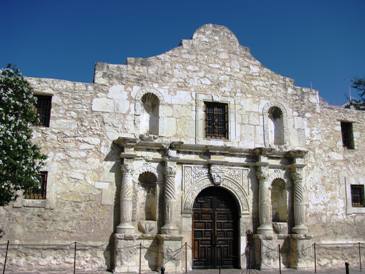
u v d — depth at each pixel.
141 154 19.02
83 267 17.42
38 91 18.34
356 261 21.95
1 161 13.09
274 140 22.12
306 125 22.55
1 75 14.72
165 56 20.59
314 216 21.59
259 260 19.56
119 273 17.22
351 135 23.92
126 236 17.64
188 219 19.19
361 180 23.28
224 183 20.16
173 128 19.91
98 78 19.33
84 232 17.77
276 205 21.64
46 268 16.98
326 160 22.61
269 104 21.95
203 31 21.62
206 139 20.33
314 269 20.08
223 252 19.84
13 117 14.09
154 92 19.97
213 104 21.16
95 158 18.53
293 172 21.12
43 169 17.72
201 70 21.06
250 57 22.22
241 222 20.09
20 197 17.22
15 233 16.89
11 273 16.28
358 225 22.58
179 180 19.45
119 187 18.55
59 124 18.36
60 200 17.73
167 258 17.89
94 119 18.88
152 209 19.11
